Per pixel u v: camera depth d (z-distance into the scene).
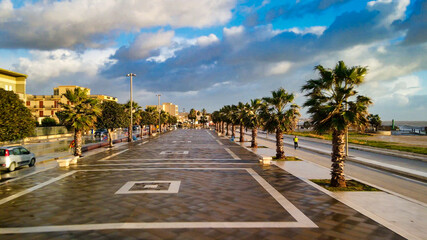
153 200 9.08
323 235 6.24
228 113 47.28
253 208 8.21
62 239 6.06
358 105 10.94
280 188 10.69
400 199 9.16
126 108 38.50
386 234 6.29
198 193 9.96
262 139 44.66
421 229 6.62
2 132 13.62
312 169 15.09
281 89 19.53
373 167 17.03
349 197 9.41
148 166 16.28
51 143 37.03
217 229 6.59
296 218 7.34
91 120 21.64
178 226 6.79
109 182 11.87
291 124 19.02
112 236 6.20
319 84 11.65
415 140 42.69
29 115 15.66
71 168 15.70
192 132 72.81
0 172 14.53
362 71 11.23
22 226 6.84
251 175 13.37
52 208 8.27
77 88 21.75
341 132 11.02
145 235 6.24
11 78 46.41
